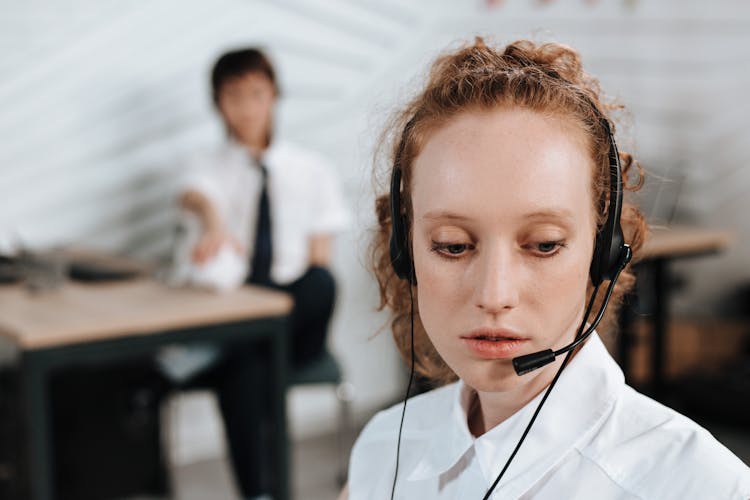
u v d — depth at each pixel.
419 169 0.54
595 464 0.53
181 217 2.67
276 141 3.11
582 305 0.53
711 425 3.21
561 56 0.60
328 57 3.19
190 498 2.71
